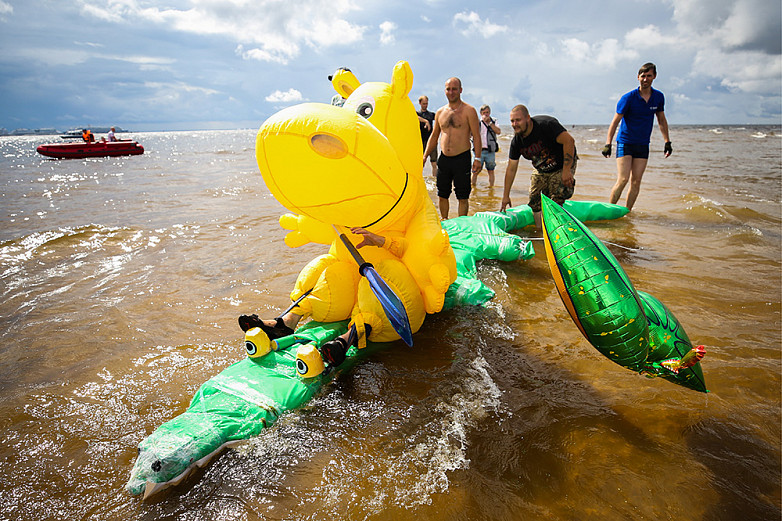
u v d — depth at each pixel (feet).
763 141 111.34
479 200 30.45
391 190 10.71
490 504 6.89
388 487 7.23
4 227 24.67
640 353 8.59
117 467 7.84
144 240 21.91
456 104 21.24
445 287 11.55
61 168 61.98
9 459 8.02
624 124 23.61
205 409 8.52
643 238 20.84
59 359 11.38
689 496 7.03
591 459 7.79
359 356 11.16
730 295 14.40
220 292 15.55
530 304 14.23
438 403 9.33
